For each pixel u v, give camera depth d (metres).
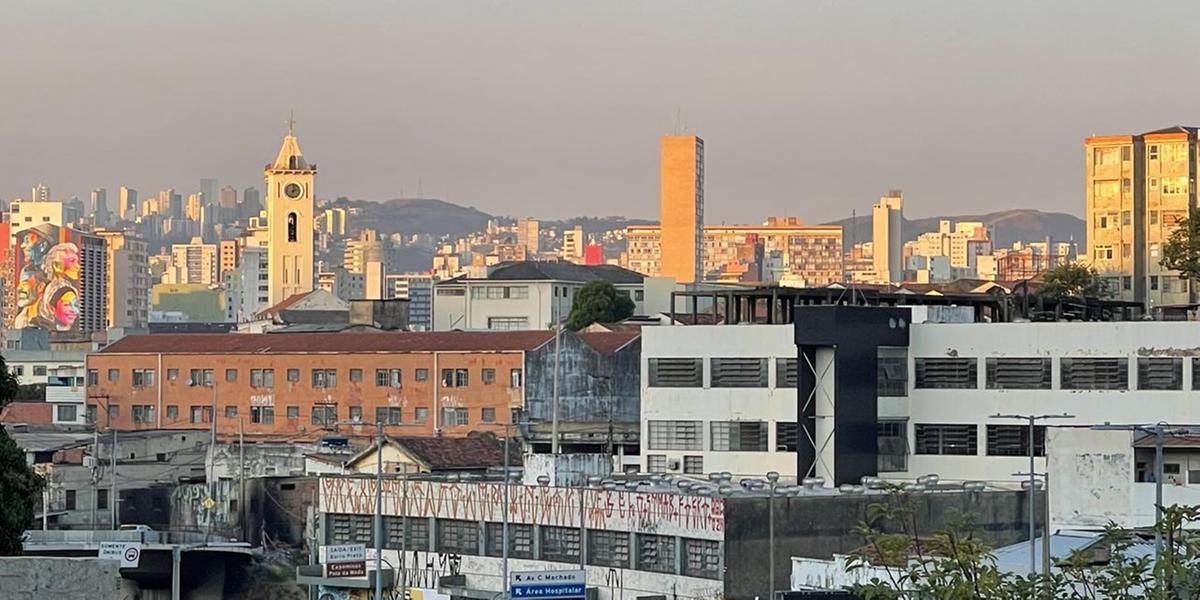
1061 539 149.38
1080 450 158.38
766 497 165.38
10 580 68.38
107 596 68.88
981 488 181.88
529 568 181.75
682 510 167.62
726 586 163.12
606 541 175.62
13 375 124.25
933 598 78.06
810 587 141.25
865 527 83.62
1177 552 79.19
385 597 171.75
